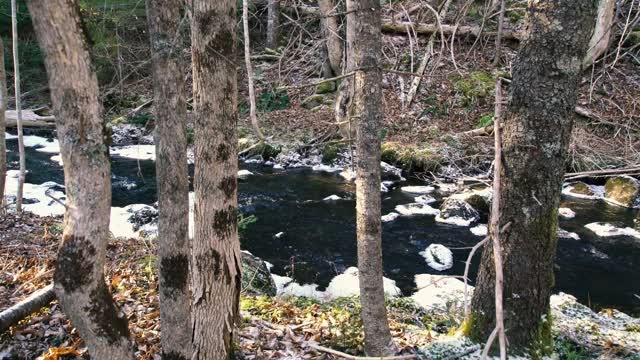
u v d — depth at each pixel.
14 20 7.00
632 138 12.58
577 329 4.56
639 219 9.04
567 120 3.38
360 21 3.37
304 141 13.83
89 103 2.01
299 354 3.99
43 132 15.66
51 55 1.90
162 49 2.46
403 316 5.25
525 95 3.39
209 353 3.38
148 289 5.12
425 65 15.50
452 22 16.64
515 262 3.56
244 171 12.41
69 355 3.67
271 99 15.94
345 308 5.19
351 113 4.50
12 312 3.78
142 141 14.96
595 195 10.66
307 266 7.38
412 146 12.77
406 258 7.71
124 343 2.32
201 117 3.07
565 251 7.98
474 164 12.05
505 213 3.56
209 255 3.27
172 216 2.58
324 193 10.88
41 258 5.70
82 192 2.06
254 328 4.28
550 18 3.24
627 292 6.72
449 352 3.74
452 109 14.57
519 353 3.61
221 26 2.94
